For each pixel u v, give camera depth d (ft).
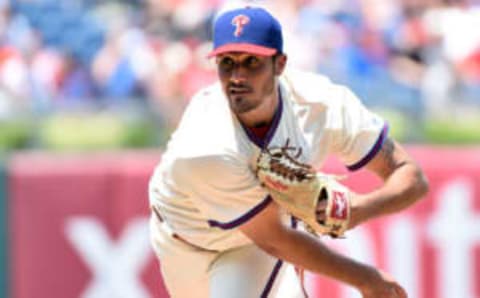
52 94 122.01
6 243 94.84
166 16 131.44
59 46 128.98
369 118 54.75
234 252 56.34
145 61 122.62
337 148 54.85
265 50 50.14
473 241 101.14
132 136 102.01
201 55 124.16
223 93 52.65
